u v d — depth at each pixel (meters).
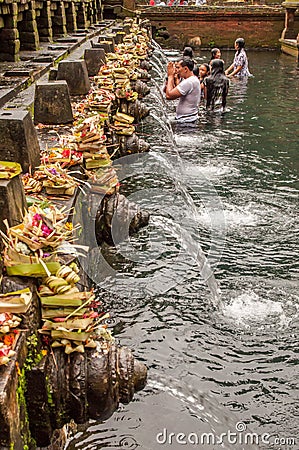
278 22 28.61
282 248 6.90
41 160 5.06
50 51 12.84
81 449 3.92
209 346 5.06
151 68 16.27
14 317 3.03
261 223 7.57
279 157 10.58
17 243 3.25
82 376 3.28
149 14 28.58
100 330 3.50
